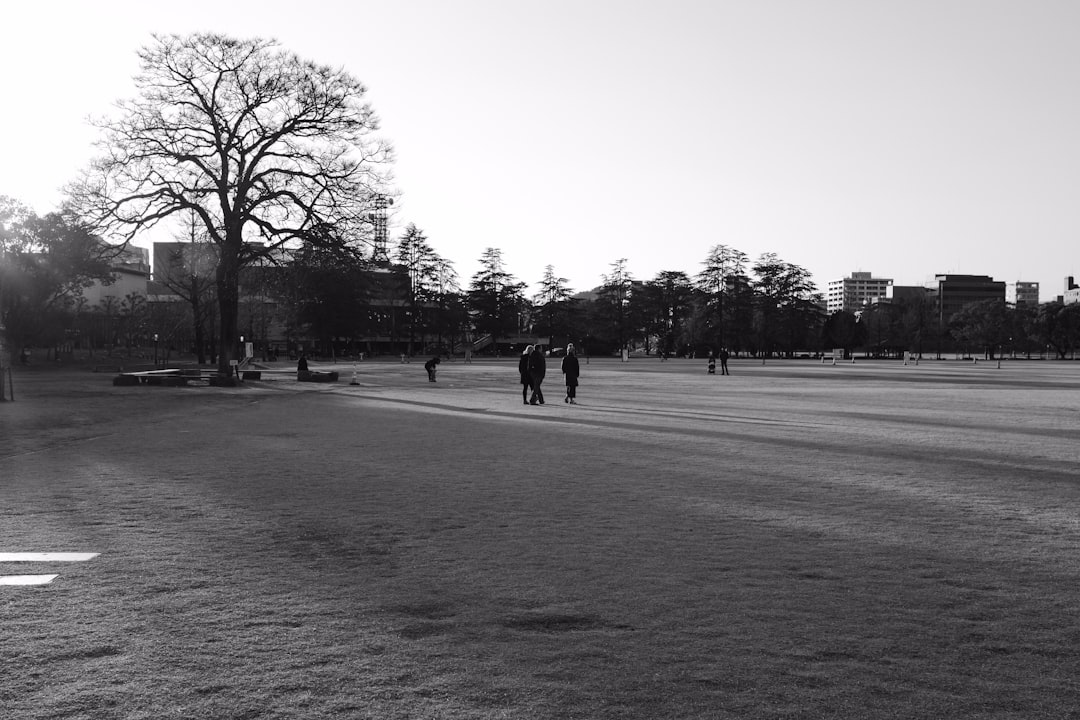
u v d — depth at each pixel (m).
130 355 101.81
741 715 4.21
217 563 7.37
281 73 41.84
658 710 4.27
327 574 6.99
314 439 17.92
